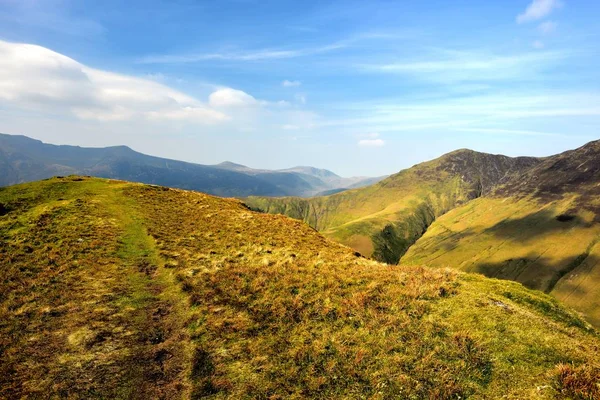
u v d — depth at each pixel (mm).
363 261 27500
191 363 14523
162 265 26219
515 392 11703
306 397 12391
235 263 26078
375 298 18391
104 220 37062
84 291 21344
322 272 22578
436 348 13992
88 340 16234
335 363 13742
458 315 16453
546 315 19094
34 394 12883
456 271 24438
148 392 13141
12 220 36031
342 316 16906
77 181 61219
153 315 18797
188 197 54156
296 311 17641
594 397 11031
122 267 25547
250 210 54531
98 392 13086
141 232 34750
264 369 13844
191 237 33812
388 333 15297
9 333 16656
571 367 12547
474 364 13086
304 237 36125
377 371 13156
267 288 20531
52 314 18562
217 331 16578
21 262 25125
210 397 12758
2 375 13750
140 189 55969
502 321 15938
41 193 50000
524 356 13500
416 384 12383
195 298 19969
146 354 15359
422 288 19328
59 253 27219
